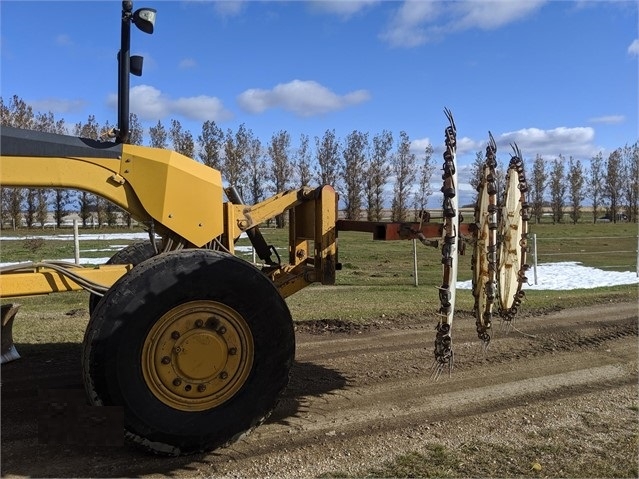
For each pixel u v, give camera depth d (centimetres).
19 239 2327
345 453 388
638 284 1393
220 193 420
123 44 408
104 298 346
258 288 377
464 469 369
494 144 443
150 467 360
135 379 345
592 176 5994
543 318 841
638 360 626
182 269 355
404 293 1162
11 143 367
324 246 477
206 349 366
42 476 346
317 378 552
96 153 388
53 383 514
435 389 523
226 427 372
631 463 381
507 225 486
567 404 490
